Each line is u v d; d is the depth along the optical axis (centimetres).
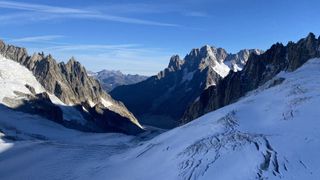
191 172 6347
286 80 11906
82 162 10431
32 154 11650
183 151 7356
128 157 9350
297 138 6575
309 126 6988
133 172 7869
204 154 6781
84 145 12781
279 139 6694
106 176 8381
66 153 11556
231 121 8200
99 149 12056
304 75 12388
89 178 8712
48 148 12269
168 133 9831
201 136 7812
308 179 5412
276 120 7762
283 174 5588
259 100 9475
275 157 6041
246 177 5641
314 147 6188
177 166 6838
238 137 7131
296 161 5875
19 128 18425
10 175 10094
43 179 9512
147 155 8500
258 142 6688
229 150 6612
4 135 16012
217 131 7775
